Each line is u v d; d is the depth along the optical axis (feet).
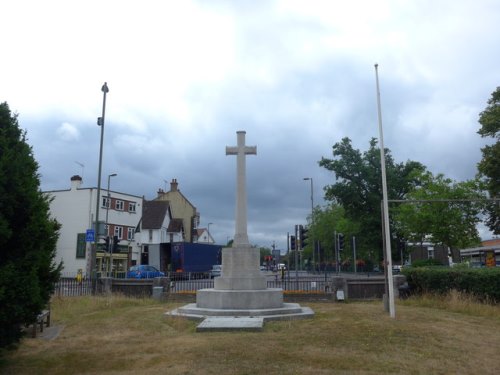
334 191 174.91
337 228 233.35
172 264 161.38
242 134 58.80
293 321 45.70
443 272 65.92
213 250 182.91
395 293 70.13
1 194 25.95
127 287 77.66
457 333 38.52
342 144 177.68
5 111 28.78
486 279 59.62
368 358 29.35
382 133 53.72
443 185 123.44
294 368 26.76
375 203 170.30
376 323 42.39
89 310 58.29
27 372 27.30
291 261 328.49
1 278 25.04
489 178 116.37
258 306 50.44
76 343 36.01
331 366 27.35
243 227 56.13
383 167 53.16
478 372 27.22
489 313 50.90
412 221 127.24
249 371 26.11
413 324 42.29
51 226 29.25
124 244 197.06
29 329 41.32
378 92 54.24
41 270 28.60
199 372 26.04
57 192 185.57
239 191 57.21
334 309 56.39
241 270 53.88
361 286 73.36
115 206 195.00
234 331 39.34
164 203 236.63
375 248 175.63
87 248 175.11
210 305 51.21
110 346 34.63
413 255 157.07
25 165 28.40
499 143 113.29
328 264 269.03
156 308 59.11
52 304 59.41
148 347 33.63
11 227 26.96
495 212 122.21
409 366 27.81
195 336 37.40
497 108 114.42
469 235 123.95
